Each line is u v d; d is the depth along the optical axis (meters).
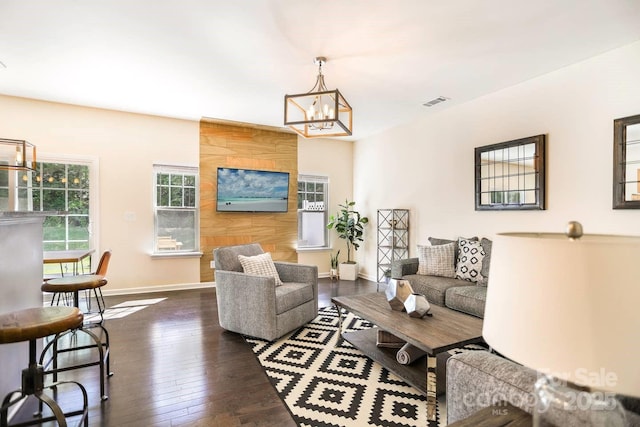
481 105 3.99
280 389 2.26
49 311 1.67
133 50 2.90
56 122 4.34
